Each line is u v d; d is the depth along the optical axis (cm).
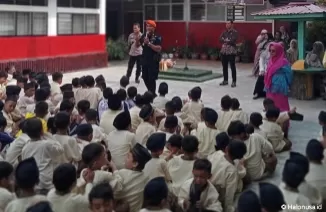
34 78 800
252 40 1916
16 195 356
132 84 1243
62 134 478
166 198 344
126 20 2186
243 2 1583
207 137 532
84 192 377
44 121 523
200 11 2020
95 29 1587
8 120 593
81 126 494
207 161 405
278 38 1226
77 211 346
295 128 795
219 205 409
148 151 427
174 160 448
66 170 350
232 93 1129
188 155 445
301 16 1048
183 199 407
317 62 1076
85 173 395
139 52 1216
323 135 484
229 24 1227
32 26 1348
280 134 637
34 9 1345
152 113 559
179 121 586
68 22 1470
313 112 927
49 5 1391
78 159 471
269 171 559
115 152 484
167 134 534
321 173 405
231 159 454
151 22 989
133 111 598
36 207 296
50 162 438
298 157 383
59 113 484
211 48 1984
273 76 761
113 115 572
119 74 1458
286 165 353
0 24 1256
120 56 1897
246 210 292
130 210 406
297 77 1064
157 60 995
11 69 1059
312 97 1066
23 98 670
